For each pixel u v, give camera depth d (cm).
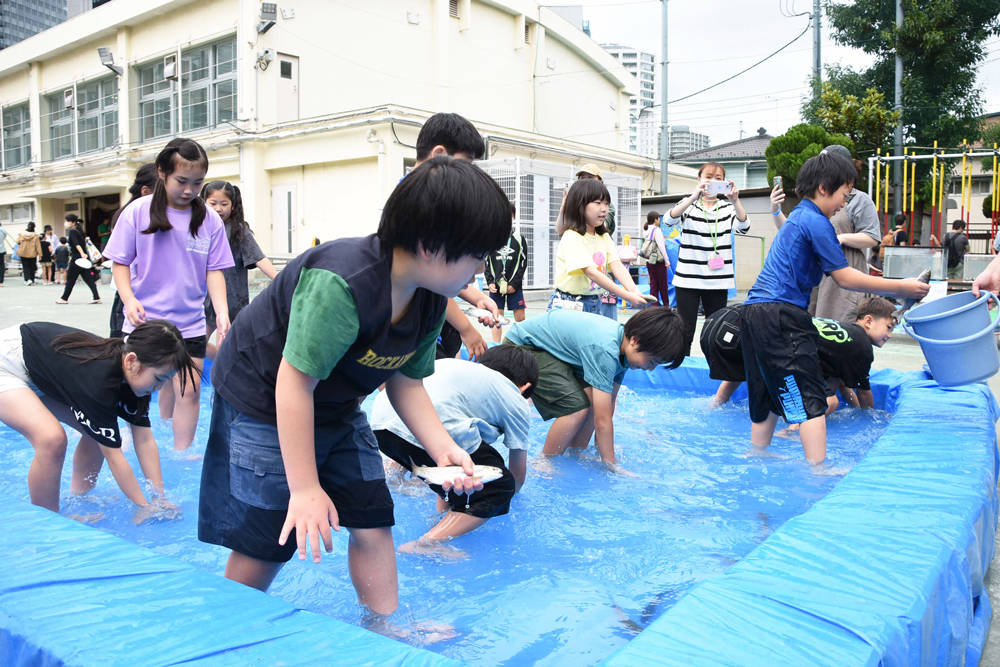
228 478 177
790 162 1426
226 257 379
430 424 193
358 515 178
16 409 254
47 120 2345
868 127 1503
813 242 321
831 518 195
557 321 345
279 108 1698
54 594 151
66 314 1041
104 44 2067
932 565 166
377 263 150
